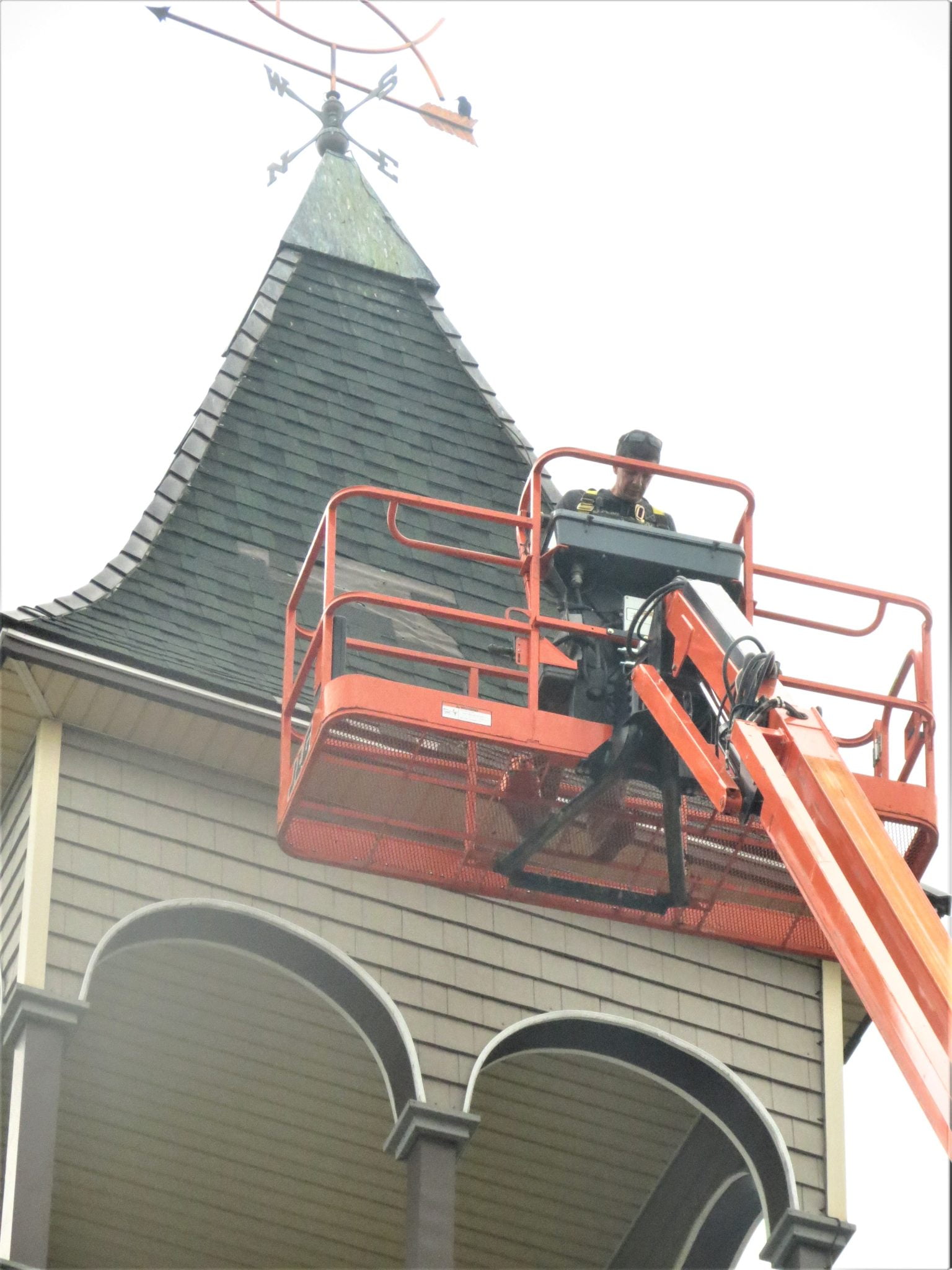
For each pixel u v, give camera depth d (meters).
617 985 18.12
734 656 14.38
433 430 21.55
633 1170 20.00
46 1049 16.19
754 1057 18.16
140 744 17.78
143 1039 19.23
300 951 17.48
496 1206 20.30
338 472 20.77
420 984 17.56
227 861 17.53
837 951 12.73
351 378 21.58
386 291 22.47
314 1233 20.47
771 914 16.83
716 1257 19.58
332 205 22.86
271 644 19.11
